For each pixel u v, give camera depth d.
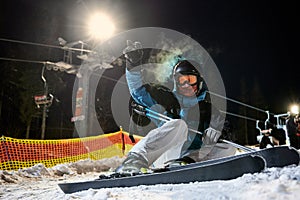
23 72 19.36
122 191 2.47
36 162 8.27
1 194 3.64
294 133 7.11
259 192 1.85
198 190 2.17
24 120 19.08
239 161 2.37
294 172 2.07
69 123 21.28
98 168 7.31
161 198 2.15
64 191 2.88
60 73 19.75
